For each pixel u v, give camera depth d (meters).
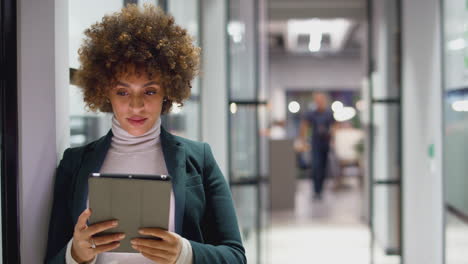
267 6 7.15
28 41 1.36
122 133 1.21
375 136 5.34
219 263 1.13
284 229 6.70
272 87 13.69
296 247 5.70
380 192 5.45
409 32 4.46
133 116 1.16
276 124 9.96
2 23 1.29
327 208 8.34
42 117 1.38
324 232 6.50
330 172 11.34
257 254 4.27
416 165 4.45
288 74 13.67
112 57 1.11
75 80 1.25
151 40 1.14
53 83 1.39
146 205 1.04
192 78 1.23
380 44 5.27
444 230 4.12
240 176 4.20
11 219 1.33
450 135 3.94
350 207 8.41
